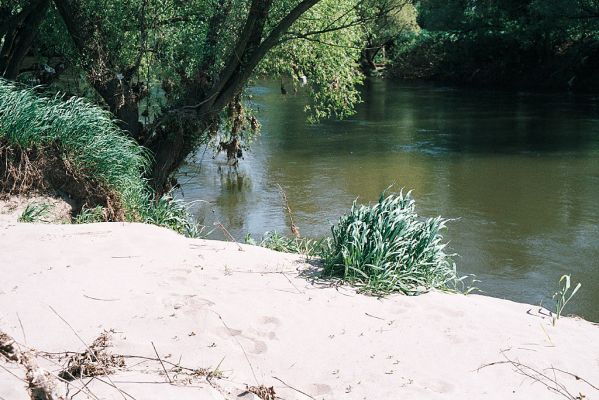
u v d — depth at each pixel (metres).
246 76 12.55
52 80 13.53
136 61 12.98
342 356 4.91
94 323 4.99
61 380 3.77
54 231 7.14
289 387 4.39
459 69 41.53
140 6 12.72
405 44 45.84
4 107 9.42
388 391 4.46
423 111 28.89
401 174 17.88
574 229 13.39
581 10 36.03
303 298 5.84
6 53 14.05
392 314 5.70
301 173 17.89
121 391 3.75
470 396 4.49
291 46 13.86
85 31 12.52
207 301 5.48
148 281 5.88
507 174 17.97
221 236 12.70
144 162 12.14
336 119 26.56
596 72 35.84
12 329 4.78
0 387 3.68
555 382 4.70
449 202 15.31
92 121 9.86
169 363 4.37
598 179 17.45
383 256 6.59
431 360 4.95
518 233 13.15
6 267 6.00
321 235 12.77
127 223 7.66
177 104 13.01
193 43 12.63
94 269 6.05
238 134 14.88
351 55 14.88
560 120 26.25
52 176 9.18
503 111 28.72
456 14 41.88
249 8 12.69
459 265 11.44
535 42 38.81
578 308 9.80
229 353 4.71
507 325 5.70
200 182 16.91
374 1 14.62
